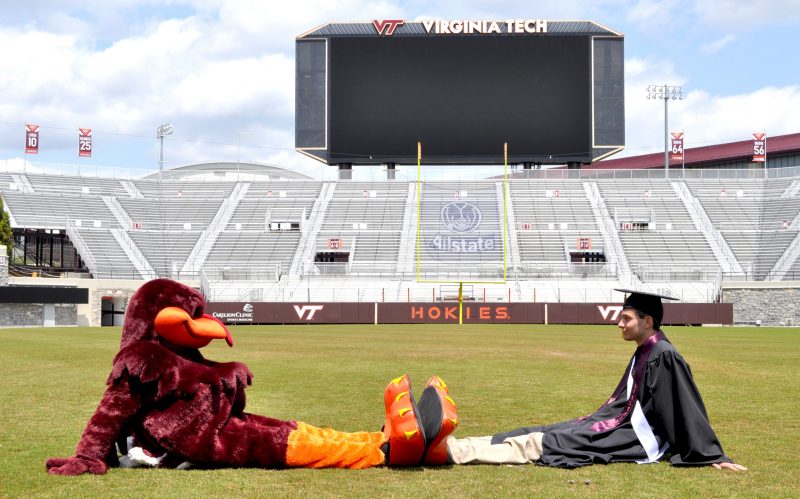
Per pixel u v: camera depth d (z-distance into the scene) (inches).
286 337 1038.4
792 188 2146.9
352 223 2105.1
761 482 216.4
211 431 226.7
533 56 1940.2
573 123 1935.3
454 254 1983.3
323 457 229.0
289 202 2210.9
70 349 778.8
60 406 367.2
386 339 984.3
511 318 1657.2
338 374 519.2
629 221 2080.5
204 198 2234.3
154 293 232.2
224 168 2637.8
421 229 2073.1
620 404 248.5
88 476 218.5
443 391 239.5
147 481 213.3
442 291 1851.6
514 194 2210.9
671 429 237.6
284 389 430.3
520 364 604.7
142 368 223.8
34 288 1546.5
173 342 233.3
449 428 225.9
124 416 226.4
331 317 1676.9
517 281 1856.5
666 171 2268.7
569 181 2262.6
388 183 2282.2
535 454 239.3
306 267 1936.5
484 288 1782.7
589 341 938.1
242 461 228.1
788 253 1882.4
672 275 1845.5
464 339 984.9
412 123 1948.8
